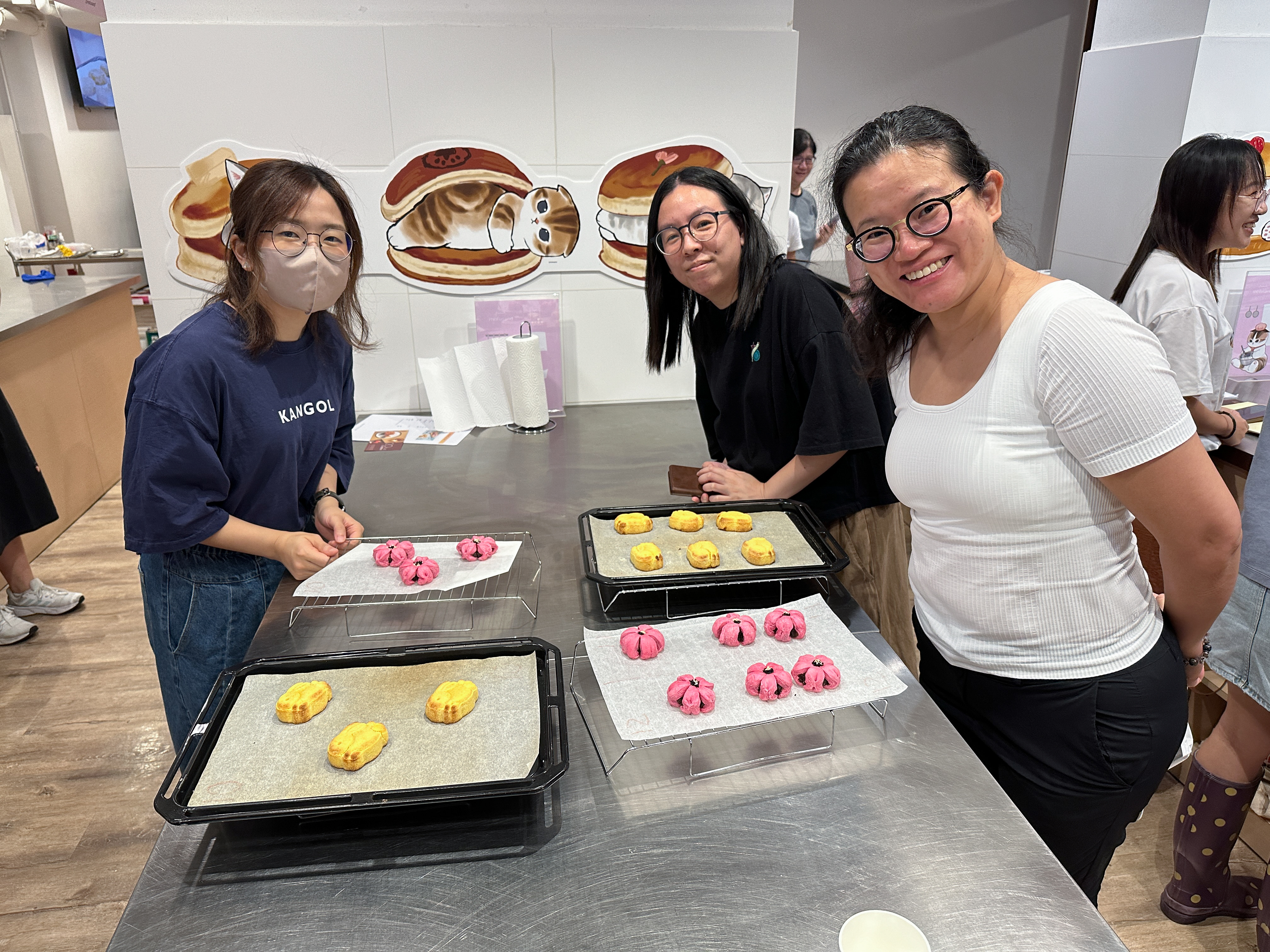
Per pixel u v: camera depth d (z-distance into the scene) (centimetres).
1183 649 104
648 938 71
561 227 221
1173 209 171
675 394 246
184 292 216
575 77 208
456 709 92
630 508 145
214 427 118
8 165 566
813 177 445
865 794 87
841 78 450
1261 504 136
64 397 323
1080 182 280
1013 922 72
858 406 139
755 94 216
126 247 679
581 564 140
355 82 203
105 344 355
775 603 125
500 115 209
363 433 216
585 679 107
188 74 198
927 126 84
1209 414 178
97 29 409
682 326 165
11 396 290
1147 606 99
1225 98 231
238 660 133
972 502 95
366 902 75
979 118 467
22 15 438
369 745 86
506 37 203
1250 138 235
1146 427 81
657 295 159
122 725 220
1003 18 446
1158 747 99
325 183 117
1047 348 85
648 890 76
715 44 210
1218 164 163
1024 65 457
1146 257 180
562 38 204
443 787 81
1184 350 173
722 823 84
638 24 209
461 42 202
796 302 141
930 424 99
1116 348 81
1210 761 149
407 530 155
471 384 219
